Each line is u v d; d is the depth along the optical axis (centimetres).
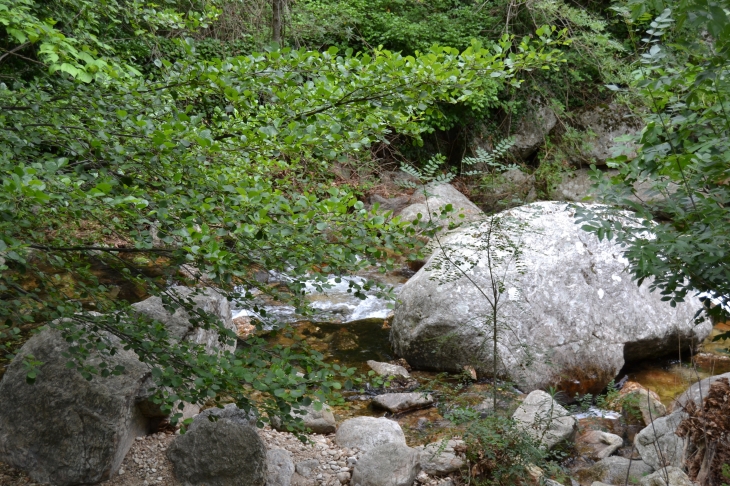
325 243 267
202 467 356
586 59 1302
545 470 385
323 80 298
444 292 606
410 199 1084
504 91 1395
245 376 262
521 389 560
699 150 240
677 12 196
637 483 396
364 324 723
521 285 594
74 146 270
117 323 288
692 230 246
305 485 376
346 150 303
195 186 262
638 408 495
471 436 381
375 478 372
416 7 1359
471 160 407
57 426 351
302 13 1101
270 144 287
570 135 1308
